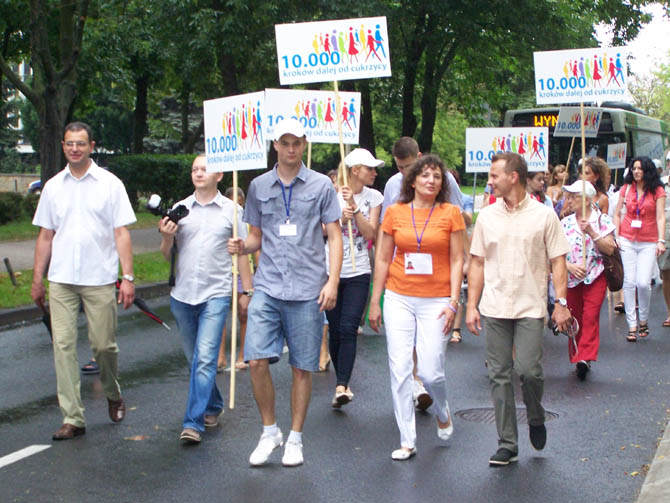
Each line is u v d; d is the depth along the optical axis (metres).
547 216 5.69
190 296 6.40
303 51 8.34
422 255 5.84
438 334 5.85
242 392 7.85
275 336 5.71
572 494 5.18
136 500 5.12
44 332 11.05
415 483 5.38
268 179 5.72
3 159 58.88
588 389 7.95
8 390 7.98
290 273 5.65
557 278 5.72
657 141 26.08
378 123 50.22
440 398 6.00
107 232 6.47
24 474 5.59
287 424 6.77
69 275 6.34
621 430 6.58
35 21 15.41
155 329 11.23
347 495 5.17
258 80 27.66
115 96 45.91
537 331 5.66
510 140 12.48
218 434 6.51
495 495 5.16
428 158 5.88
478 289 5.82
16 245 19.33
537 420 5.83
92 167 6.48
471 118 34.19
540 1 25.66
